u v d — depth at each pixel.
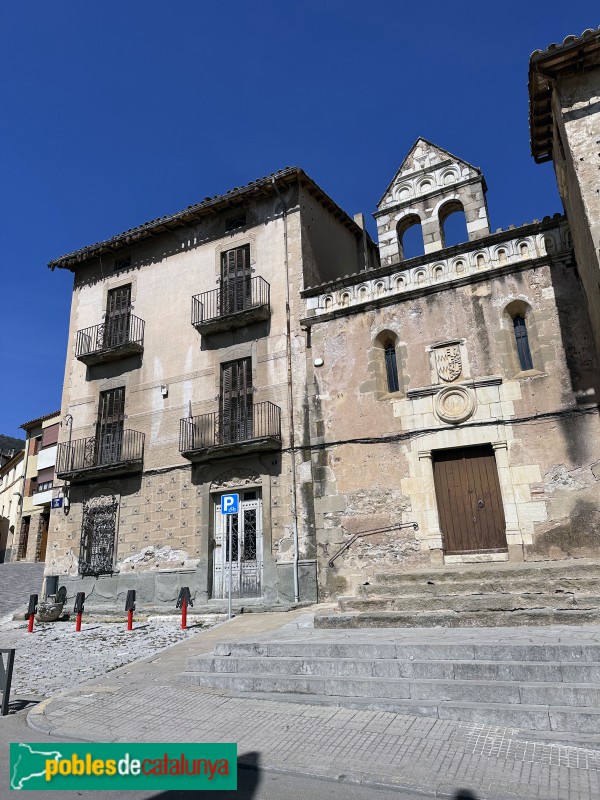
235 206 17.97
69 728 6.16
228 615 12.92
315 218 17.69
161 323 18.16
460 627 8.15
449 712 5.69
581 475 11.13
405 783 4.42
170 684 7.60
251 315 16.05
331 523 13.38
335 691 6.52
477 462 12.40
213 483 15.67
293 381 15.25
